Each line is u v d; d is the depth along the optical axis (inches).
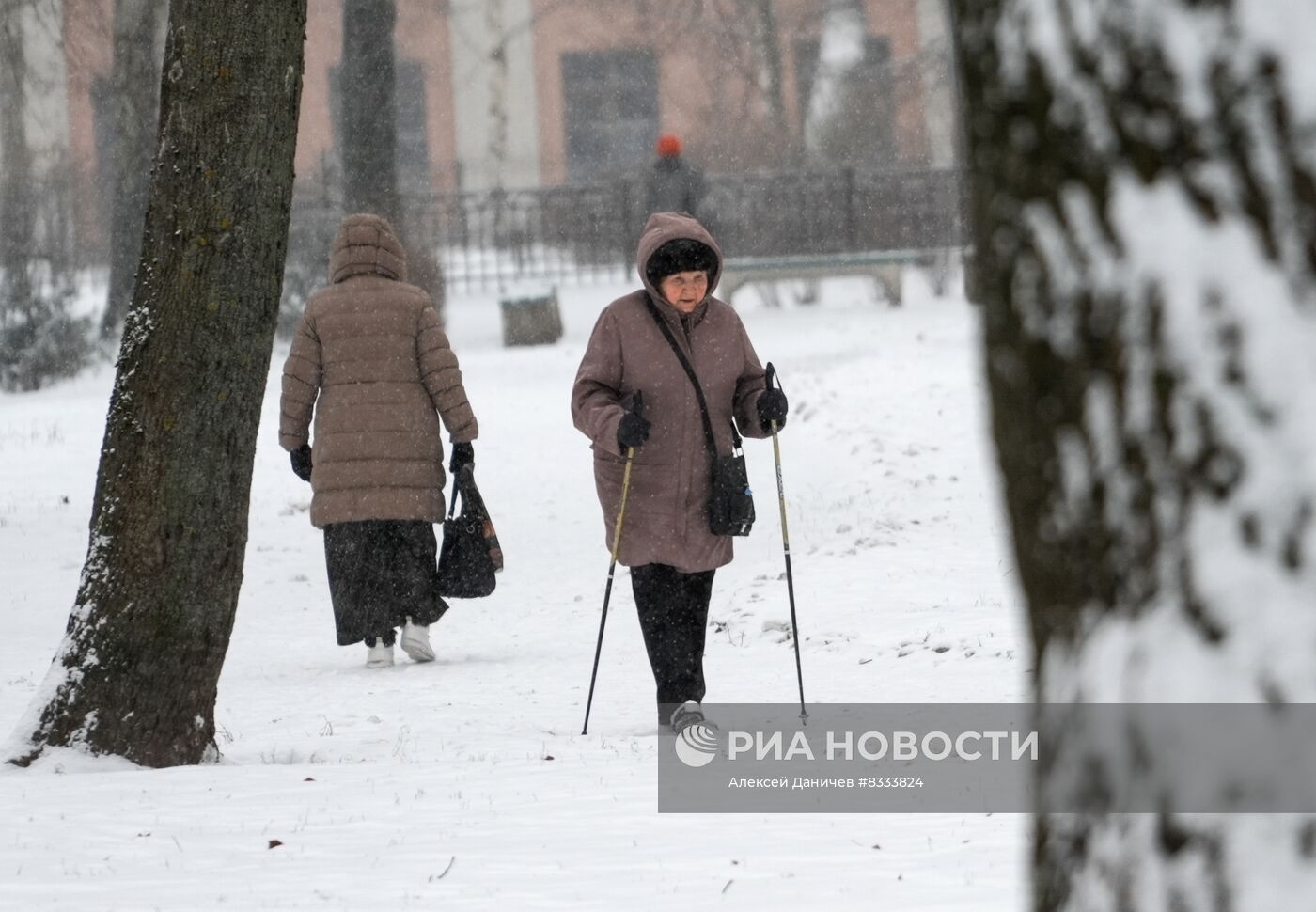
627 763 673.6
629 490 765.9
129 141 2965.1
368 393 1037.8
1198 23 170.6
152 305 740.0
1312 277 168.2
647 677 997.8
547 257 3718.0
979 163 191.2
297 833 533.0
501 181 4416.8
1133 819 176.4
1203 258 170.6
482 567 1050.7
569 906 414.0
